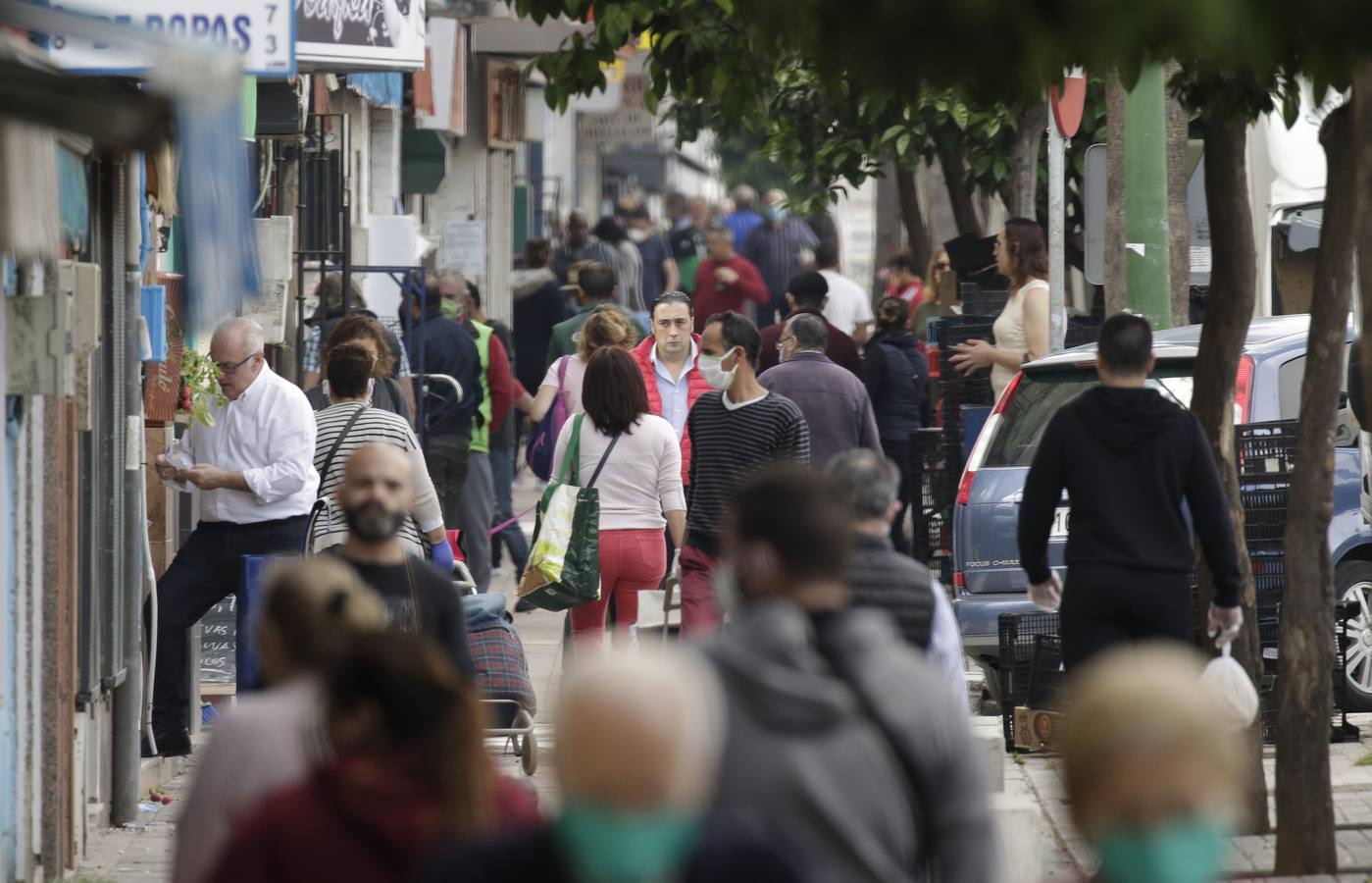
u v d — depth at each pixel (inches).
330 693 465.7
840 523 513.7
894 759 490.6
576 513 1236.5
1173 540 885.8
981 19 496.1
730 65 1127.0
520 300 2662.4
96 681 971.9
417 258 2588.6
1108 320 898.7
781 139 2261.3
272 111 1546.5
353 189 2454.5
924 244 2667.3
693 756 371.9
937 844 495.2
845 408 1469.0
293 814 457.4
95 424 962.1
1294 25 498.6
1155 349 1304.1
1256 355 1317.7
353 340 1290.6
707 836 381.1
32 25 517.3
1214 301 952.3
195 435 1155.9
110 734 1032.8
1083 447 888.9
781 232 3238.2
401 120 2810.0
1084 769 356.2
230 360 1148.5
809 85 2098.9
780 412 1232.2
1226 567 889.5
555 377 1584.6
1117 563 880.9
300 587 563.8
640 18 1097.4
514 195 3976.4
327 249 1857.8
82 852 956.0
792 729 486.9
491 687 1103.0
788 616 498.0
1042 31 496.7
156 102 515.5
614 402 1263.5
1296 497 895.1
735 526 519.2
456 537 1326.3
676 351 1514.5
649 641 1259.8
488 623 1119.0
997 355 1526.8
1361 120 703.1
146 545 1107.3
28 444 829.2
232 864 456.8
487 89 3341.5
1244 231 940.6
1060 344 1515.7
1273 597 1202.6
